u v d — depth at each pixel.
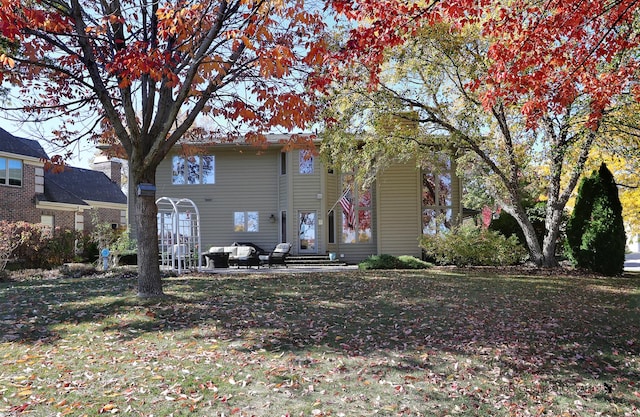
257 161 21.38
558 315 7.94
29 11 6.15
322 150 14.45
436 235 17.03
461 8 6.31
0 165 20.97
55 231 18.31
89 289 9.95
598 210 14.94
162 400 4.23
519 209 15.79
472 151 15.59
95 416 3.89
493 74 7.07
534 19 7.34
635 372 5.37
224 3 7.48
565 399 4.61
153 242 8.76
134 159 8.37
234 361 5.32
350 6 6.13
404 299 9.10
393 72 13.93
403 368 5.22
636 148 12.44
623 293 10.32
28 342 5.99
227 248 18.98
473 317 7.68
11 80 8.69
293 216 20.47
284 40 8.73
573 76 7.27
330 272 14.69
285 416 3.98
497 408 4.36
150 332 6.48
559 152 13.60
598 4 6.26
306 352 5.68
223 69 7.76
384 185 20.12
